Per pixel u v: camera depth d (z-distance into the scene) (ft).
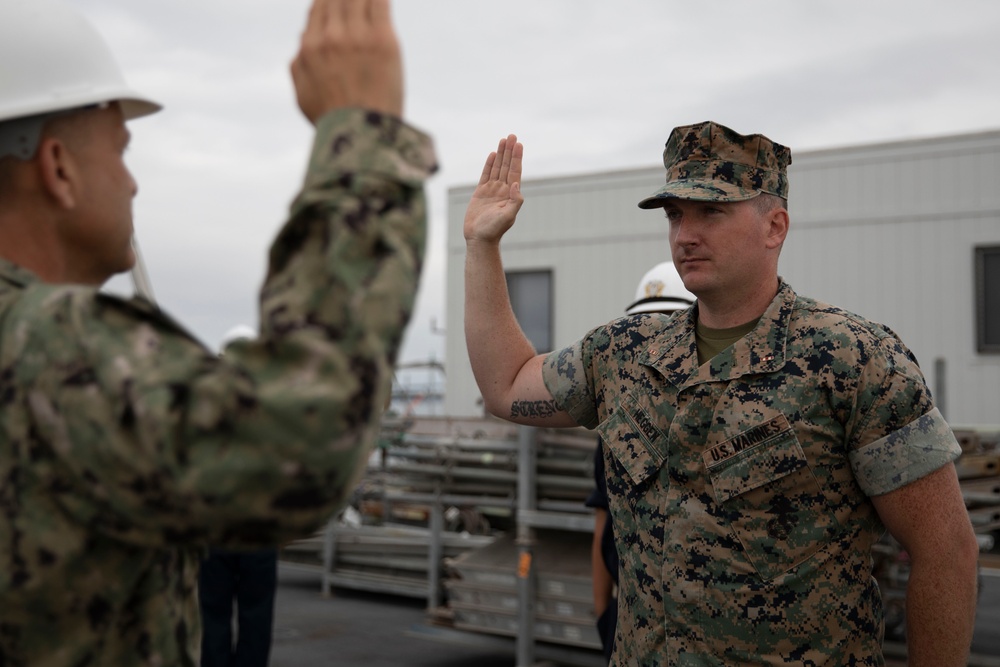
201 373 2.77
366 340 2.77
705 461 6.16
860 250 29.17
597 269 32.68
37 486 2.89
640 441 6.59
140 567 3.13
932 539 5.85
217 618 13.62
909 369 5.96
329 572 23.99
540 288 33.99
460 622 17.29
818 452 5.99
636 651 6.53
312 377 2.71
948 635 5.87
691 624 6.15
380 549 23.00
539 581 15.75
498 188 7.57
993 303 27.55
